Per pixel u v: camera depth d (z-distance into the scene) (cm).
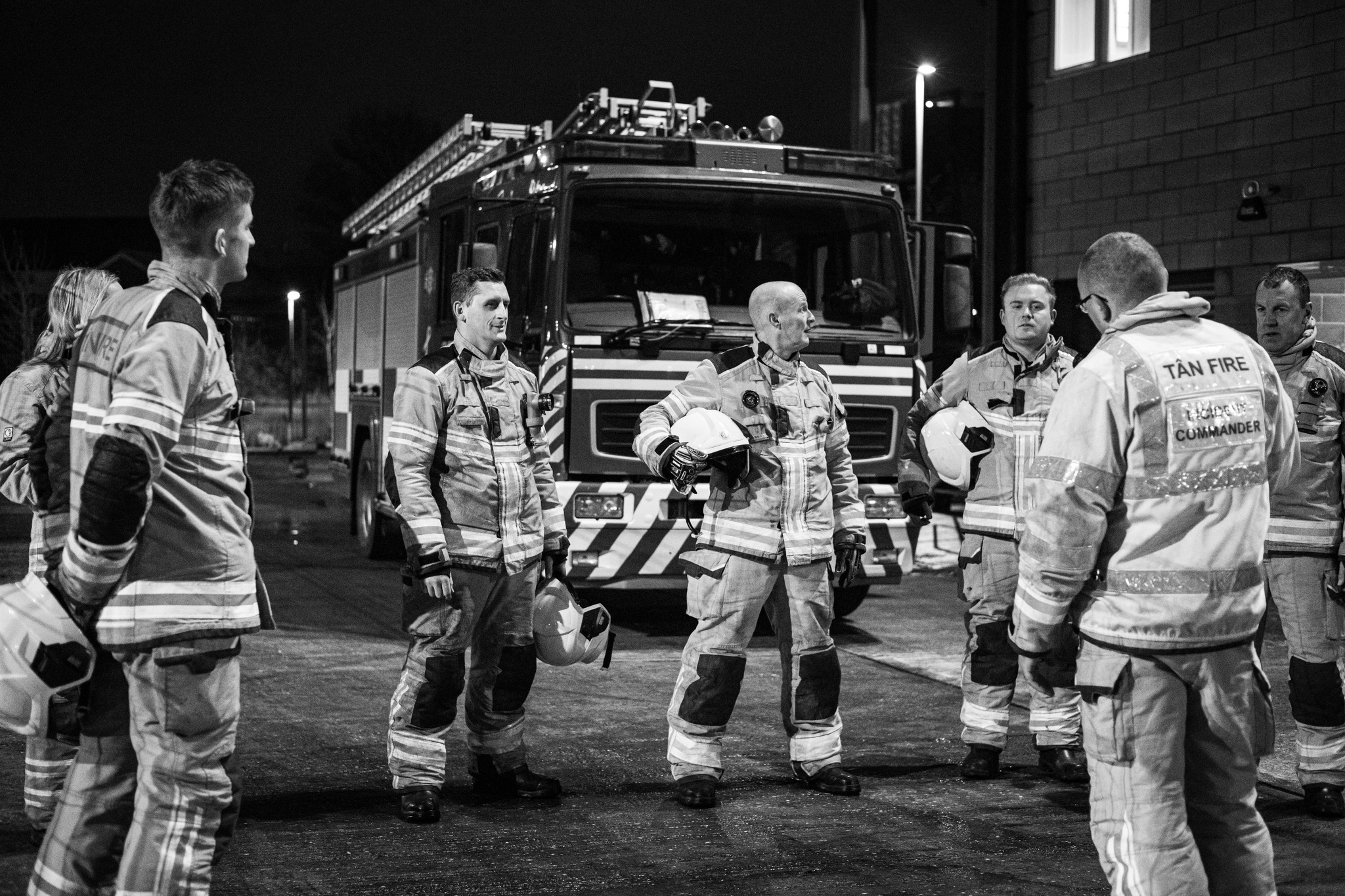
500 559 512
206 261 347
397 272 1169
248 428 4469
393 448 501
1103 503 343
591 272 855
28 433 433
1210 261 1297
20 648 329
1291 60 1210
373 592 1070
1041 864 459
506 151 1095
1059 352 578
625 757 600
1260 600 351
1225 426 346
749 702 714
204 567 338
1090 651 349
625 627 949
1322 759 514
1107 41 1403
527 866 455
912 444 612
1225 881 352
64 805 343
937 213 3206
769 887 436
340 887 433
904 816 515
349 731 636
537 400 538
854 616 991
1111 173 1399
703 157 879
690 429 518
